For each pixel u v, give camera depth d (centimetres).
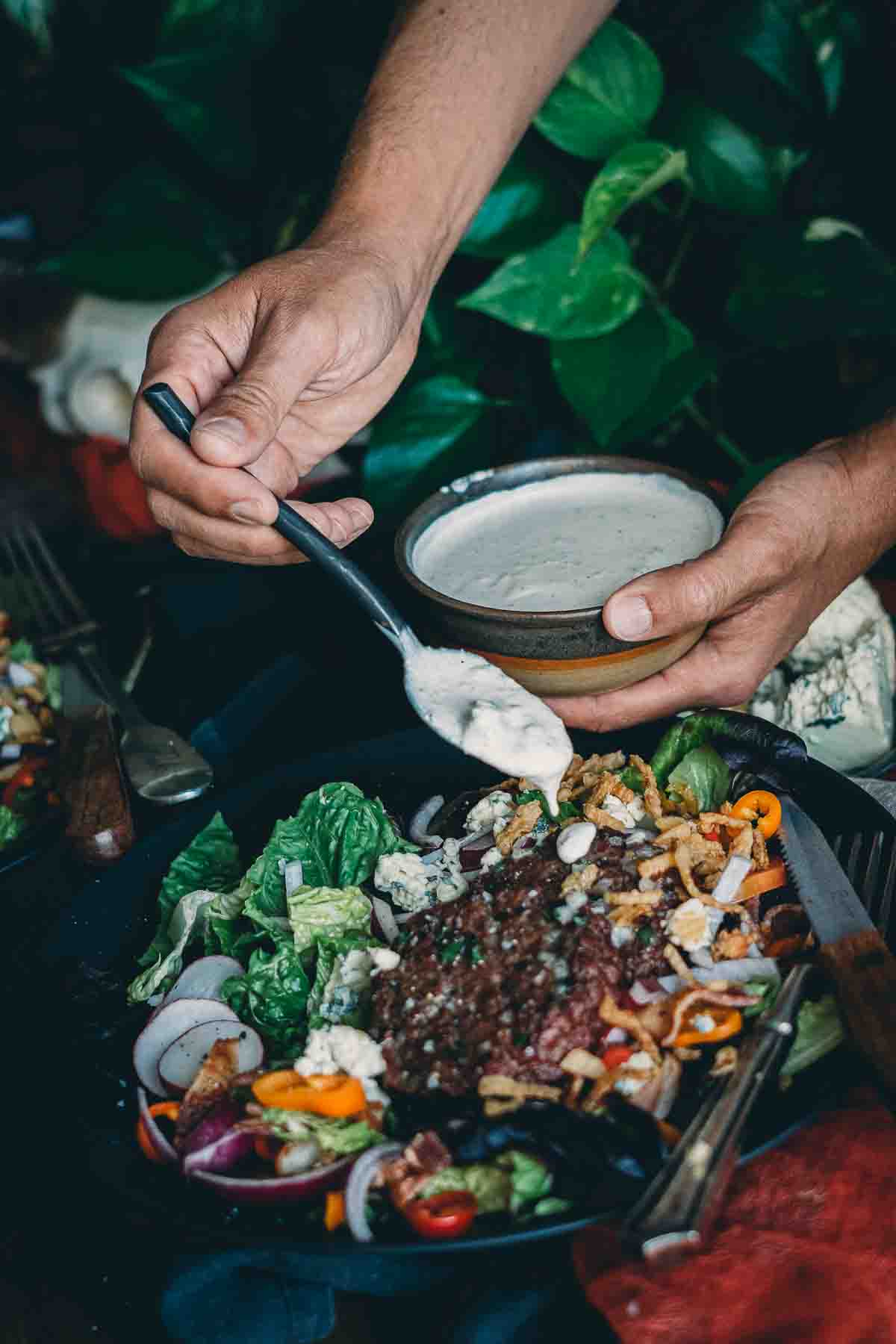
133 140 338
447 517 176
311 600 233
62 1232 142
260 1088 124
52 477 344
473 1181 116
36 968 147
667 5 250
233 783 188
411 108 187
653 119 231
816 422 267
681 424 271
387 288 171
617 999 128
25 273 336
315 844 152
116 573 264
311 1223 117
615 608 147
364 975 135
